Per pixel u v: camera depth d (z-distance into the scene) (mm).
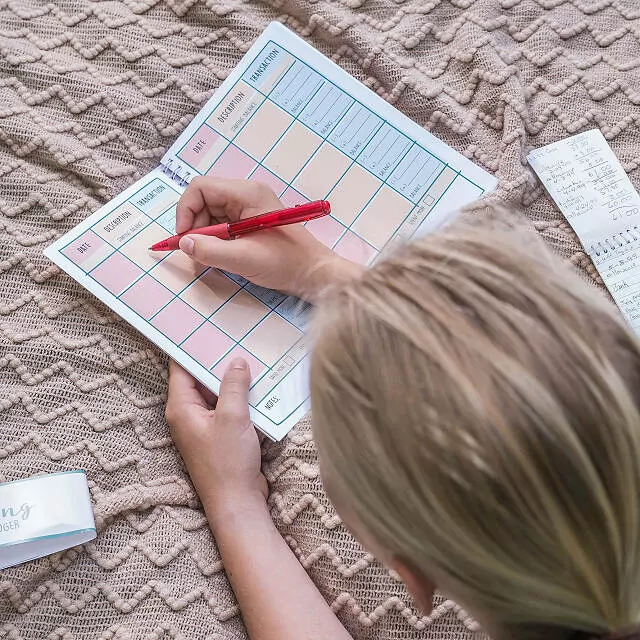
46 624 579
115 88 733
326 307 383
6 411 624
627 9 761
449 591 384
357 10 780
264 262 644
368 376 346
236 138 728
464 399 324
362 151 718
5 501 576
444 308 342
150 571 599
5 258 674
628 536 345
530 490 323
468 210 647
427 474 333
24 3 764
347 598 605
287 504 633
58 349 644
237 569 600
